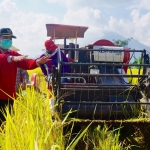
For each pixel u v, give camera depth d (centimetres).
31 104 409
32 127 306
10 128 304
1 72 436
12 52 471
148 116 498
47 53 673
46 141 300
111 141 423
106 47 727
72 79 682
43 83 789
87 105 521
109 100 555
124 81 640
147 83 539
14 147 281
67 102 480
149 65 496
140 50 600
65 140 414
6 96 446
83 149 448
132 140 516
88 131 469
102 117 523
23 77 495
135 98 564
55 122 353
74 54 852
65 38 897
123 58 708
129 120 472
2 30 449
